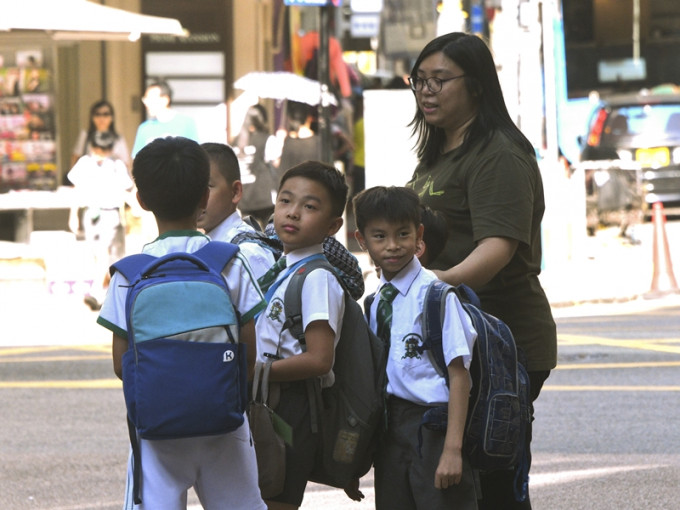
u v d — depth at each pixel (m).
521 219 14.12
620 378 31.36
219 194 15.78
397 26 63.81
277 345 13.46
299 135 57.00
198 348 11.88
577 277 52.16
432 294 13.46
